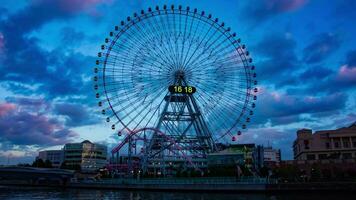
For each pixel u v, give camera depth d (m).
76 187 175.12
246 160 162.25
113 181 160.25
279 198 96.88
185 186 126.75
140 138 163.88
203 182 125.56
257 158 167.12
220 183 119.00
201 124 159.38
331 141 185.88
